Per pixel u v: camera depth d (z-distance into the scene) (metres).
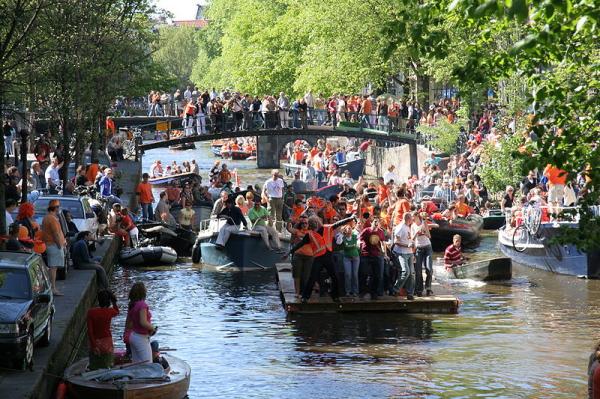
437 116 72.62
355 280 31.80
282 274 36.97
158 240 46.38
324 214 34.31
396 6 72.38
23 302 20.64
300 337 27.98
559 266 39.56
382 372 23.97
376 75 75.75
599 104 19.39
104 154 63.47
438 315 31.19
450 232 47.47
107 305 20.70
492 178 55.66
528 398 21.77
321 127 74.62
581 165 19.34
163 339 27.86
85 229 38.16
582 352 26.09
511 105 55.56
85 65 44.16
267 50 106.12
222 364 24.91
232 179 81.31
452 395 22.02
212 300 34.00
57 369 22.17
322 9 77.44
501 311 31.80
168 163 100.75
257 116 73.69
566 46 19.34
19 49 29.75
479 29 23.06
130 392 19.38
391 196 49.59
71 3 36.09
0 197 28.50
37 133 70.19
